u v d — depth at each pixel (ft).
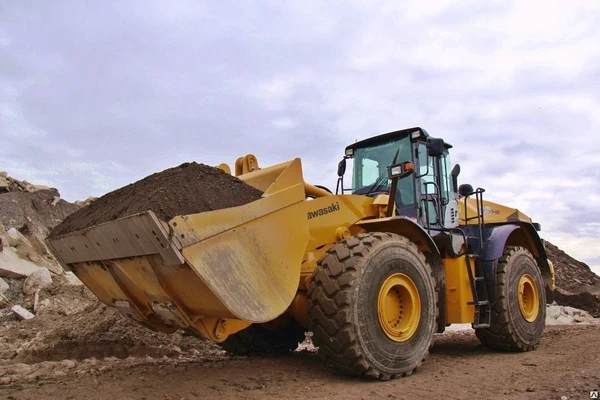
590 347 19.10
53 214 67.77
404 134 19.49
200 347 20.76
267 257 12.49
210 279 11.02
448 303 17.70
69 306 31.99
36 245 44.75
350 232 16.02
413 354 14.30
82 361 17.17
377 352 13.44
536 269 20.95
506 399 11.39
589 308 47.78
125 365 15.80
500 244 19.40
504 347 19.24
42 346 19.99
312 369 14.90
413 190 18.74
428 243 16.74
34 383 13.14
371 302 13.60
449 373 14.71
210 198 12.42
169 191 12.07
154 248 11.03
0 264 35.47
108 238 12.18
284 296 12.53
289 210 13.48
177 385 12.73
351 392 12.23
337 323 13.20
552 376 13.51
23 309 30.73
